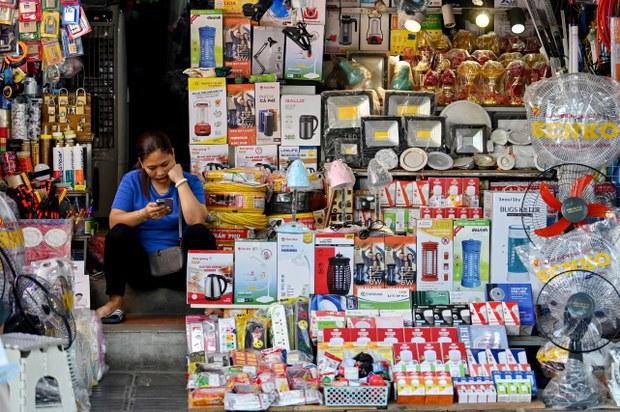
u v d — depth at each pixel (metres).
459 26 10.22
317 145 9.29
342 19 9.88
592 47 8.88
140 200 8.16
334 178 8.59
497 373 7.07
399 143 9.23
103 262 8.55
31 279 6.30
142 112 10.66
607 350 7.28
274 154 9.25
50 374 5.87
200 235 7.96
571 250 7.07
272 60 9.39
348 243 7.80
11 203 8.17
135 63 10.58
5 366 4.71
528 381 7.03
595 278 6.93
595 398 7.02
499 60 9.85
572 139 7.24
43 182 8.77
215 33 9.25
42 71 9.12
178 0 9.98
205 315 7.80
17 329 6.31
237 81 9.27
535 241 7.19
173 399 7.16
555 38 9.62
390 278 7.86
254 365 7.22
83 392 6.85
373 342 7.32
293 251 7.78
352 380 6.96
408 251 7.88
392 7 9.91
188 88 9.22
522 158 9.20
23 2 8.88
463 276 7.91
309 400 6.93
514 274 7.90
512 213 7.89
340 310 7.63
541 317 7.58
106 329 7.77
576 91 7.25
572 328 6.95
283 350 7.42
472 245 7.90
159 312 8.32
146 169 8.04
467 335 7.41
